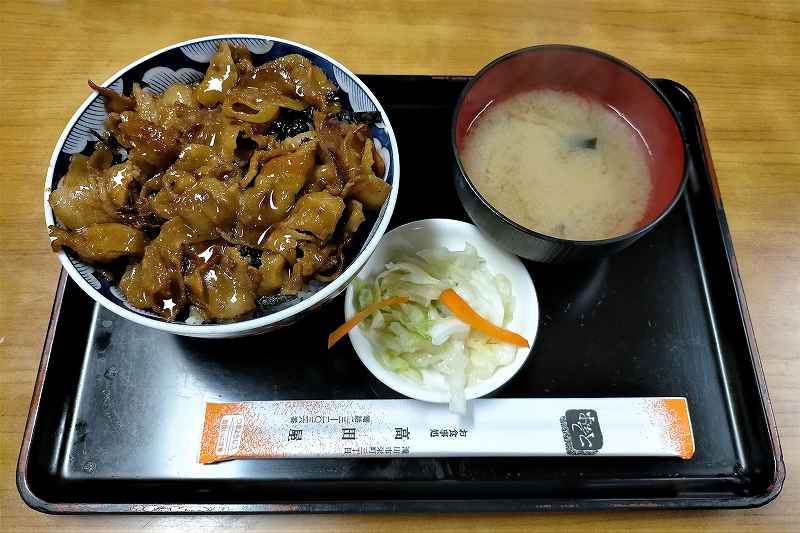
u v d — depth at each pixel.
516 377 0.26
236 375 0.25
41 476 0.23
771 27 0.35
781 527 0.24
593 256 0.24
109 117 0.24
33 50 0.32
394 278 0.27
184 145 0.23
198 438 0.24
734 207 0.30
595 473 0.24
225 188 0.22
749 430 0.25
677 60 0.34
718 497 0.24
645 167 0.28
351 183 0.23
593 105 0.30
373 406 0.24
